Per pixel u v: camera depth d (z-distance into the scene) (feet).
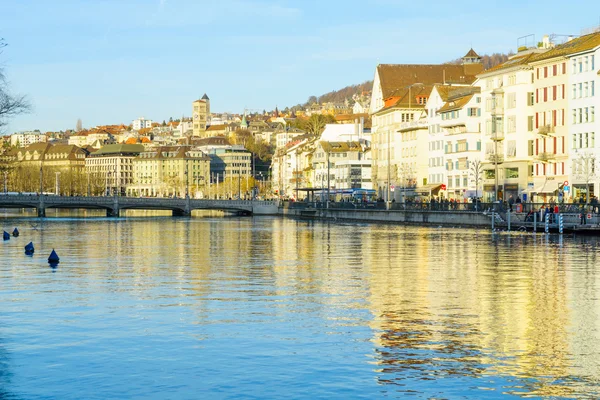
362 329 113.70
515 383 86.84
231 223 522.88
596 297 142.92
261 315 125.18
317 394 83.51
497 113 486.38
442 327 115.03
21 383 87.40
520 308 130.93
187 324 117.80
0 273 185.16
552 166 444.14
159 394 83.76
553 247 254.47
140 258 227.81
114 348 102.32
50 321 120.16
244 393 83.87
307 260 218.79
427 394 83.41
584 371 91.25
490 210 384.27
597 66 406.82
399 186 634.43
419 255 230.89
